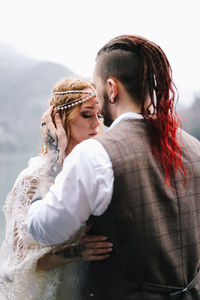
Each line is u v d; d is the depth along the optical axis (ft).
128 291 3.16
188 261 3.18
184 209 3.10
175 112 3.18
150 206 2.96
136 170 2.94
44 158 4.32
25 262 3.92
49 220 3.15
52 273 3.92
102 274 3.36
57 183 3.14
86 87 4.57
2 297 3.90
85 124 4.58
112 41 3.32
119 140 3.00
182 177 3.12
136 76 3.15
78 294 3.65
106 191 2.91
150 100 3.27
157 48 3.16
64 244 3.71
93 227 3.34
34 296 3.92
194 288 3.26
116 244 3.16
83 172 2.95
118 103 3.31
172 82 3.16
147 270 3.05
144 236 2.97
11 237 3.99
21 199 3.99
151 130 3.13
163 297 3.08
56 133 4.43
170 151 3.06
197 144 3.37
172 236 3.06
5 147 201.57
